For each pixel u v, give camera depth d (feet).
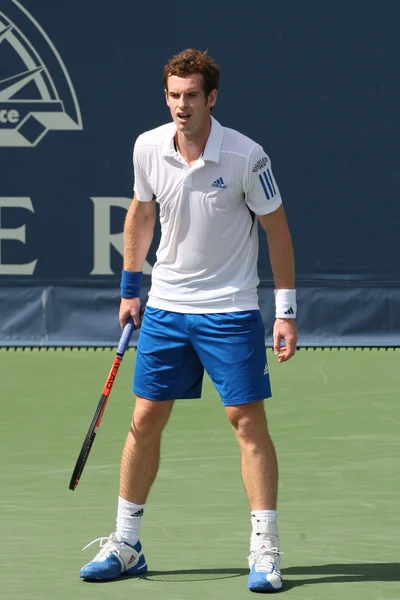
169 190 51.55
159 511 62.90
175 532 59.00
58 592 49.83
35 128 116.06
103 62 115.44
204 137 50.96
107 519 61.46
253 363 51.49
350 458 75.51
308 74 114.93
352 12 114.52
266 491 51.26
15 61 115.65
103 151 116.16
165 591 49.98
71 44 115.44
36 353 117.50
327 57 114.83
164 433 82.53
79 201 116.57
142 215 54.34
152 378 52.60
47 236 116.78
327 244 116.37
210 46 114.83
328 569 52.90
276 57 114.73
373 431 83.71
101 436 82.38
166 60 115.34
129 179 116.47
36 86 115.85
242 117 115.24
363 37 114.73
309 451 77.51
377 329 117.08
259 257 115.34
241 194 51.55
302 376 105.29
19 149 116.16
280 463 74.18
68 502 64.95
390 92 115.14
